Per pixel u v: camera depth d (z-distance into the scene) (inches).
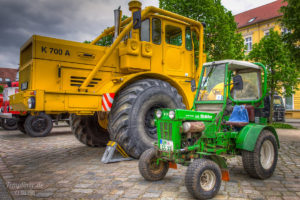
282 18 336.5
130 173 169.0
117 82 201.8
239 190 138.1
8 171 175.6
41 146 283.6
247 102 188.1
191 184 121.2
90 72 211.8
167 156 139.5
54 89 196.9
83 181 152.4
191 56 259.1
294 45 336.2
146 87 203.5
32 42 191.0
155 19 232.8
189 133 137.3
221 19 503.2
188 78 254.2
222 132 151.6
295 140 321.1
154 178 150.3
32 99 173.2
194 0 475.8
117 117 192.7
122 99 196.2
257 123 183.2
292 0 316.5
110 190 136.9
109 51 206.8
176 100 219.3
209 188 126.3
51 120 386.0
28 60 203.6
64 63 201.3
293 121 757.3
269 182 152.6
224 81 161.9
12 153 242.1
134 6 208.4
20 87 216.7
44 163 199.3
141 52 221.5
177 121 136.9
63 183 148.8
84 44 210.8
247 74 191.9
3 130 480.4
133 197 126.8
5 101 455.2
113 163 197.3
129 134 192.4
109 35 269.3
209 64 175.0
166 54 238.5
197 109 171.2
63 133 426.9
